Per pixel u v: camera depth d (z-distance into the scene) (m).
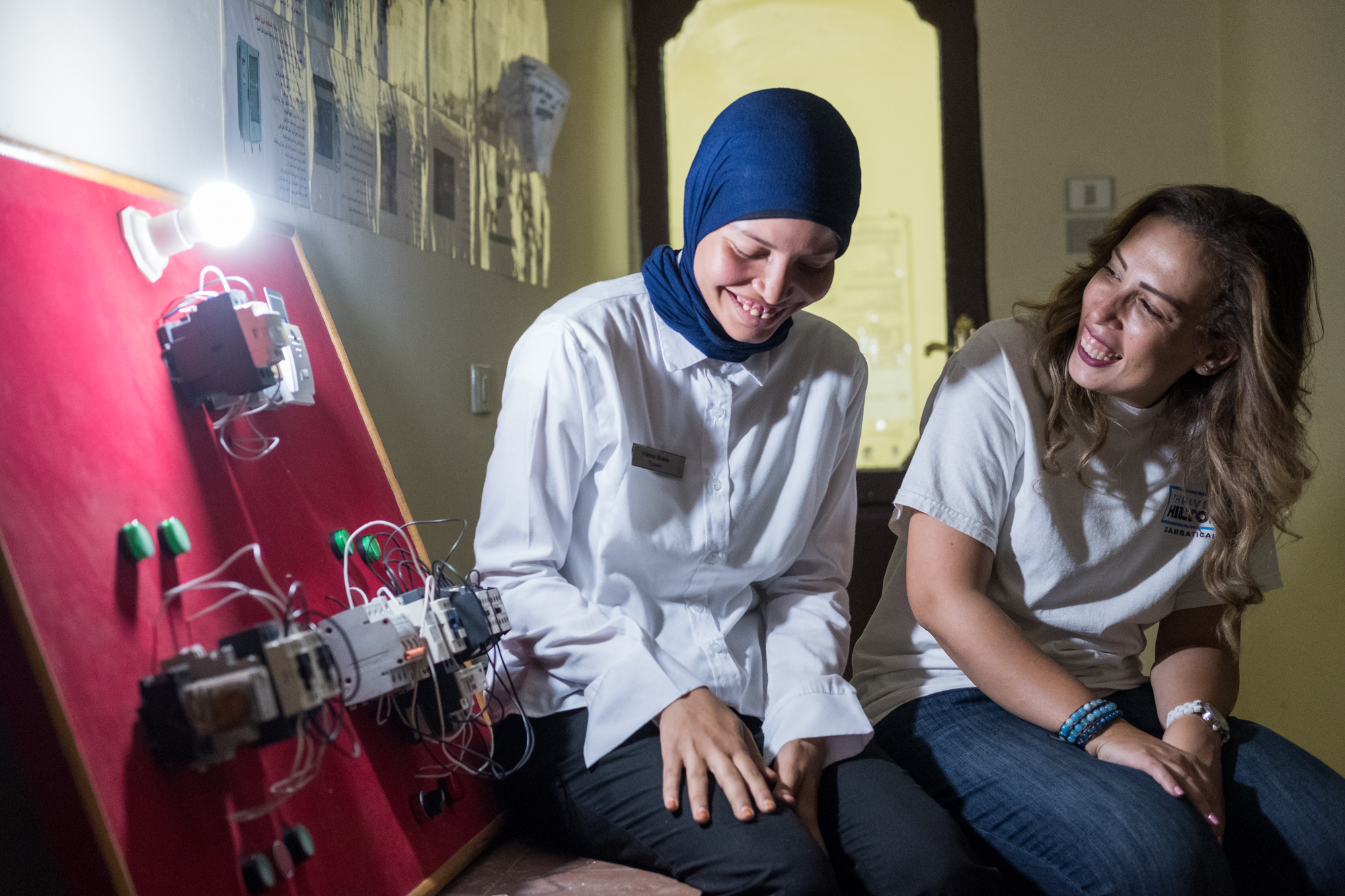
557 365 1.15
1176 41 3.06
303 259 1.29
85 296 0.87
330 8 1.44
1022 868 1.12
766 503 1.26
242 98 1.23
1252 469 1.25
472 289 1.95
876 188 3.39
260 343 0.93
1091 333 1.21
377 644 0.95
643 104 3.21
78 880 0.71
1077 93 3.09
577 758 1.12
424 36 1.75
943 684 1.32
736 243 1.06
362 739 1.02
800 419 1.28
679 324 1.19
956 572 1.24
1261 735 1.25
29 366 0.80
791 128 1.05
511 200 2.16
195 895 0.76
